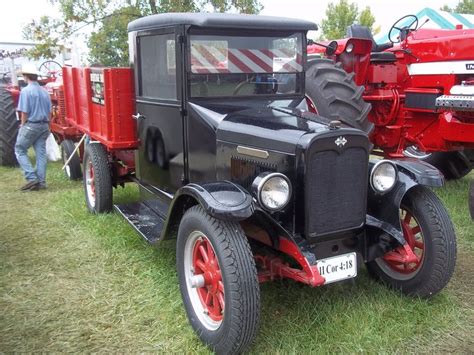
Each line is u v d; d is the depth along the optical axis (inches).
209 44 139.3
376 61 239.5
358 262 124.0
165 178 160.7
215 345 109.7
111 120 178.4
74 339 119.3
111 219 198.7
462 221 195.9
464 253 168.2
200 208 114.9
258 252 128.3
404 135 242.4
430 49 225.8
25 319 128.0
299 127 120.2
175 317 128.0
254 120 130.0
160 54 150.1
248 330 104.3
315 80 192.4
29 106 244.7
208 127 136.1
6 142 303.6
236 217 104.0
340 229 118.3
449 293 139.9
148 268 155.3
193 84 139.5
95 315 129.9
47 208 220.4
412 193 131.9
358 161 117.3
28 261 163.3
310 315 127.0
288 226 117.8
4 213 214.7
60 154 330.3
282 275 119.9
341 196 116.7
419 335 119.7
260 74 147.5
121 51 397.4
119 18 380.5
